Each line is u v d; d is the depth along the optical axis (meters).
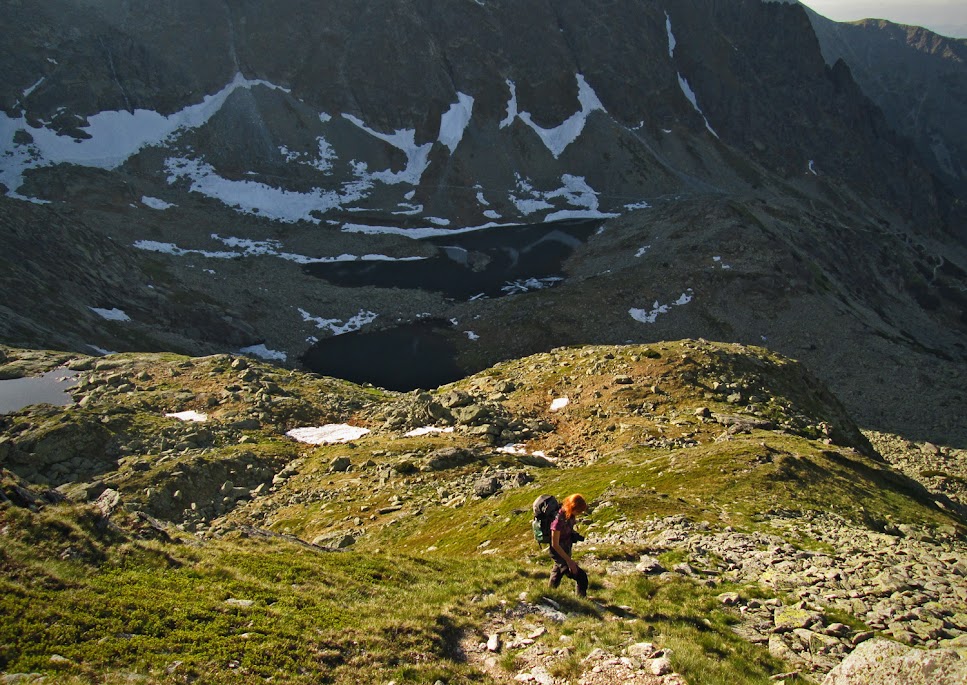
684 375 67.94
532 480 45.31
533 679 12.89
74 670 11.02
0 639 11.31
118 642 12.09
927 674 9.88
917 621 16.19
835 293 197.75
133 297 145.75
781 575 19.81
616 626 14.73
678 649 13.26
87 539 15.80
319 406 76.38
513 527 33.69
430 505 45.41
